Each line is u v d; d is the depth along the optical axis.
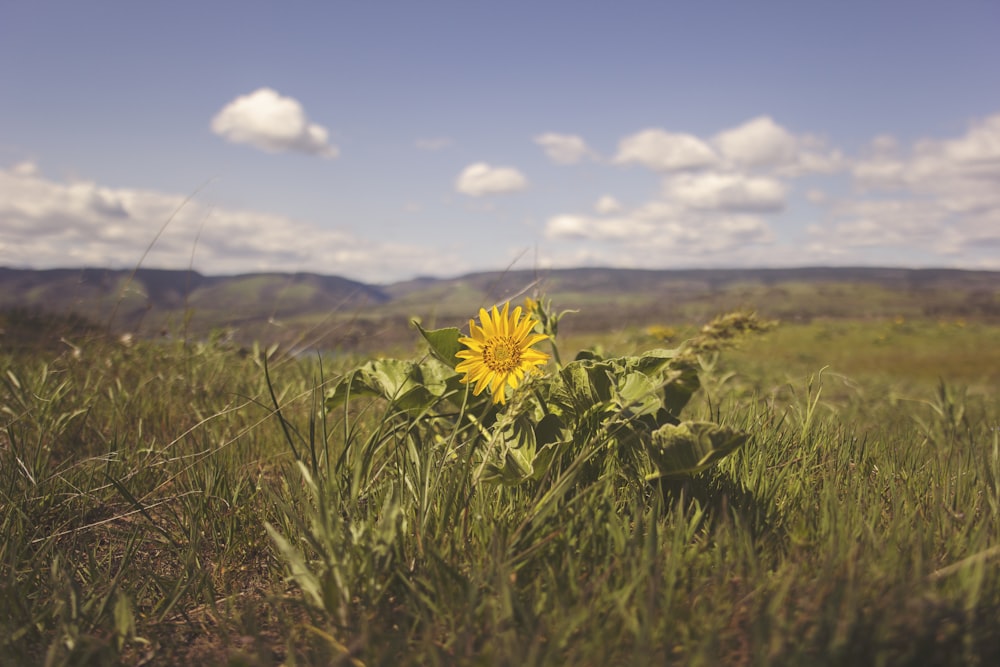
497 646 1.37
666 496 2.17
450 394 2.63
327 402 2.78
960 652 1.31
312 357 5.09
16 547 2.15
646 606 1.40
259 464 3.01
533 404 2.26
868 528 1.78
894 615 1.35
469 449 2.11
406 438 2.35
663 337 4.40
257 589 2.05
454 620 1.59
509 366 2.30
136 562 2.27
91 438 3.36
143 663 1.63
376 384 2.76
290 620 1.73
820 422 3.12
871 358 25.80
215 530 2.35
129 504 2.73
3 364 4.43
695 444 2.01
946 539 1.86
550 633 1.49
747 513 2.00
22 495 2.53
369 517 1.89
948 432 3.81
